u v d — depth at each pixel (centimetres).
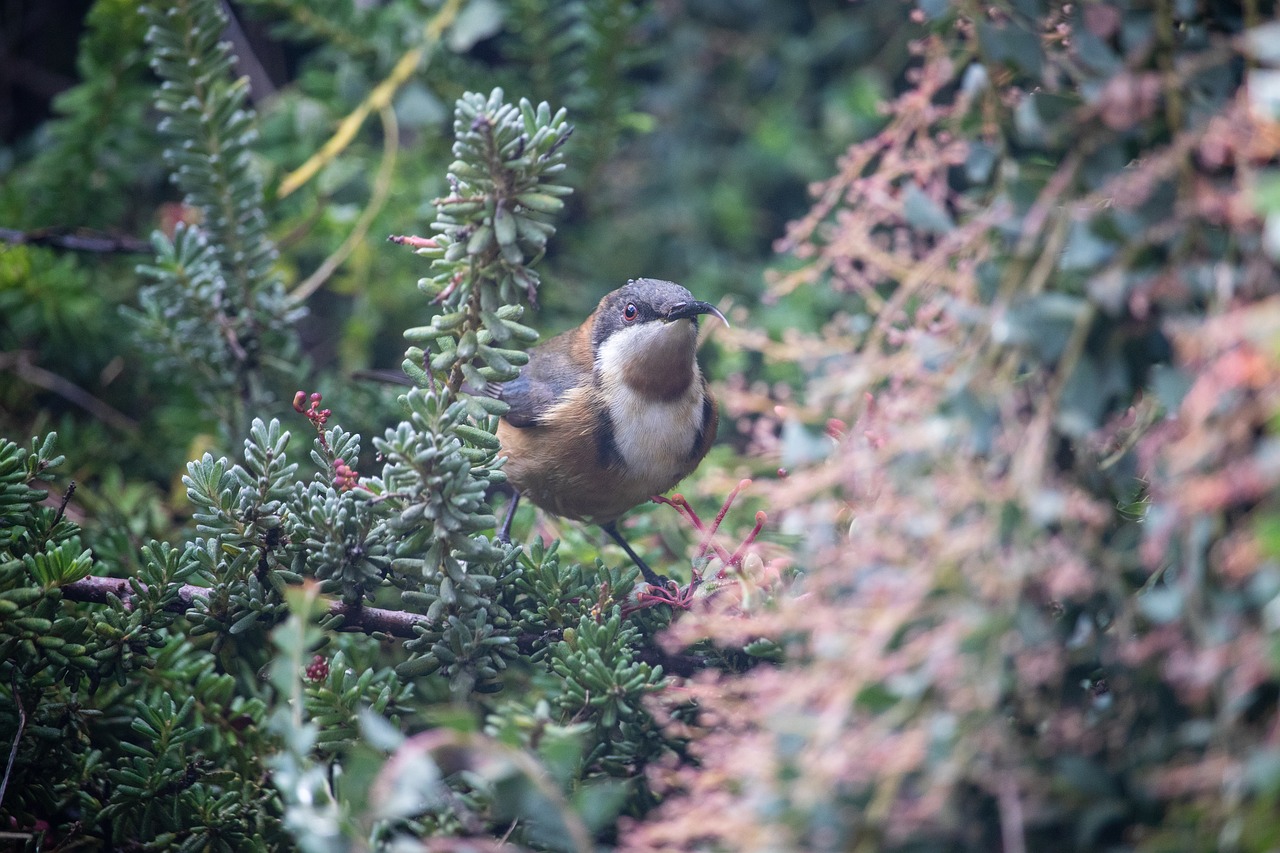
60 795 605
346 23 1024
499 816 495
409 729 686
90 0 1270
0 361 971
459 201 546
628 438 843
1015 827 356
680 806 440
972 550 383
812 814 377
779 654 529
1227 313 376
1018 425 404
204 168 792
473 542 557
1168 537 382
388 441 535
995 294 425
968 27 475
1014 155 479
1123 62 414
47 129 984
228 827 582
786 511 570
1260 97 354
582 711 564
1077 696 416
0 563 589
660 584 780
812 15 1273
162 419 945
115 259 1057
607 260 1190
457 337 573
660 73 1327
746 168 1214
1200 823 352
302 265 1160
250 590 604
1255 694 362
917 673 378
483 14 1009
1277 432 347
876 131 1152
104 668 602
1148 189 399
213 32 765
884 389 522
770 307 1021
